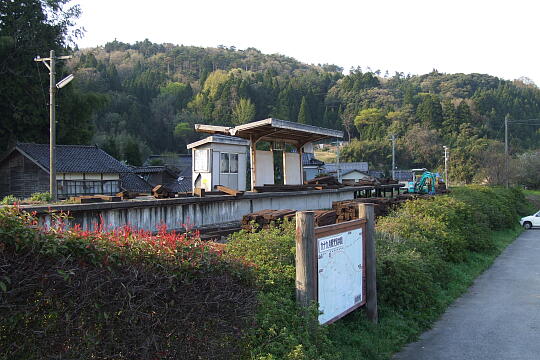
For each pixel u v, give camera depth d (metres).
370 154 66.06
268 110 82.06
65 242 2.48
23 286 2.26
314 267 4.98
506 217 23.89
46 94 27.59
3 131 27.23
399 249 9.01
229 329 3.49
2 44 25.47
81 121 30.52
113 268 2.69
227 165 16.30
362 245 6.41
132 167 38.88
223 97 78.69
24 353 2.32
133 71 103.00
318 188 16.64
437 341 6.69
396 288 7.47
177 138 69.00
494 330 7.23
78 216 7.91
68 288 2.44
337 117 86.38
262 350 4.11
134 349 2.74
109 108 66.25
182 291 3.11
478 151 51.12
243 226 9.02
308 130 15.82
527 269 12.87
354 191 19.81
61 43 29.22
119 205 8.57
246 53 151.75
